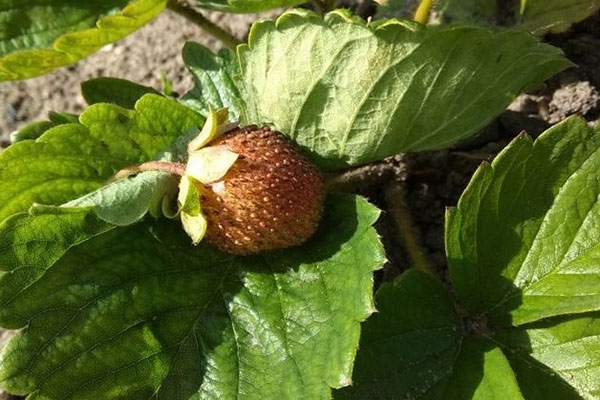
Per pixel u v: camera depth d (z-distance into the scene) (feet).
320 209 0.60
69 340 0.58
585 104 0.74
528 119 0.75
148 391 0.59
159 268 0.62
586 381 0.59
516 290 0.61
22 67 0.66
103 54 0.96
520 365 0.60
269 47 0.59
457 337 0.61
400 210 0.73
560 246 0.60
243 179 0.57
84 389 0.58
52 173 0.64
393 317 0.60
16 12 0.73
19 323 0.57
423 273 0.62
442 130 0.61
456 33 0.54
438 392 0.59
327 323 0.58
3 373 0.57
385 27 0.54
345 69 0.57
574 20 0.75
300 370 0.58
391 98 0.58
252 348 0.60
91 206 0.57
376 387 0.59
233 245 0.60
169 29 0.94
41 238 0.59
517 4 0.76
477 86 0.59
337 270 0.59
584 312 0.60
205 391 0.59
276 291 0.61
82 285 0.59
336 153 0.62
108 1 0.74
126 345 0.60
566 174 0.60
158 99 0.65
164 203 0.59
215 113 0.58
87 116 0.63
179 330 0.61
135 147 0.65
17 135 0.71
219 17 0.92
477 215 0.60
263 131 0.59
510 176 0.60
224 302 0.62
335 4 0.76
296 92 0.59
